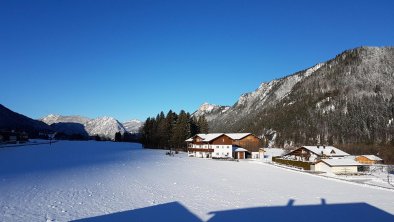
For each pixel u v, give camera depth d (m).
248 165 78.19
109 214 27.03
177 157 97.62
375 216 28.53
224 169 65.94
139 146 174.50
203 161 86.31
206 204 31.53
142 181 44.69
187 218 26.52
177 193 36.62
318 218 27.58
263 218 27.19
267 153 126.56
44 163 70.75
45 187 38.34
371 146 143.00
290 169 70.31
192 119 142.50
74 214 26.73
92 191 36.34
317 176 58.03
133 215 26.92
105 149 141.12
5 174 50.34
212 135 109.12
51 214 26.52
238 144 108.31
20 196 32.91
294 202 33.62
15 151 115.69
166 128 142.00
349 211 30.16
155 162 76.75
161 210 28.81
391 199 36.28
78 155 99.75
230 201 33.19
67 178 46.16
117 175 50.44
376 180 56.28
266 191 39.88
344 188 44.41
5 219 24.80
